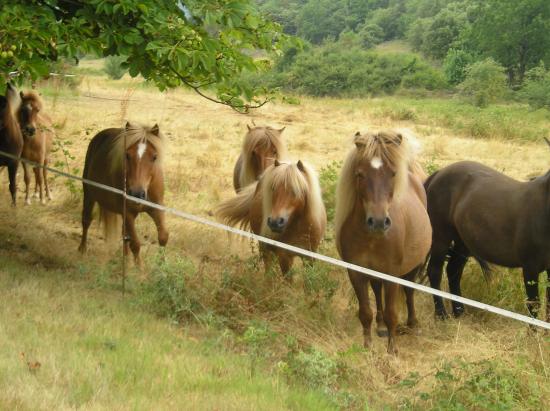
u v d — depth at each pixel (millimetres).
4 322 4945
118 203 7527
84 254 8164
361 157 5500
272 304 6492
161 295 6312
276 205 6598
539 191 6457
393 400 4930
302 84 48219
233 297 6418
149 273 7023
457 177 7477
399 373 5441
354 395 4820
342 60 52344
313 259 6941
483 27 54125
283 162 6996
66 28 5680
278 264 7027
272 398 4395
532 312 6461
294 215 6812
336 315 6789
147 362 4668
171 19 6027
